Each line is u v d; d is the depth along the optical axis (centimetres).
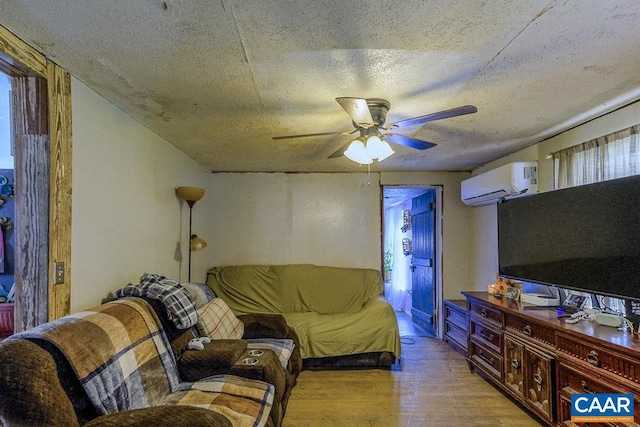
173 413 128
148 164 279
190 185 388
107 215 219
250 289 430
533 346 246
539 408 236
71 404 123
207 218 455
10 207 282
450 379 330
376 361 358
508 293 319
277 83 196
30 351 123
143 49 160
